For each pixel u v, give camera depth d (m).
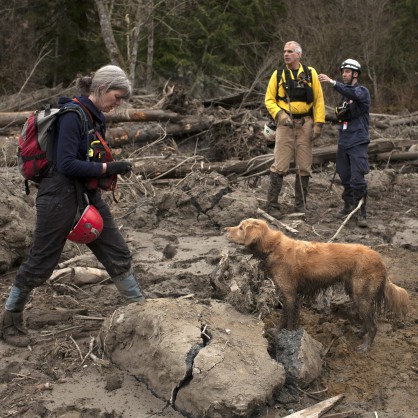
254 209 7.56
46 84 22.48
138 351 4.24
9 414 3.83
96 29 22.67
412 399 4.11
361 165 8.06
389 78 25.58
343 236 7.64
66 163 4.05
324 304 5.40
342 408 3.98
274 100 8.20
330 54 23.23
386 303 4.68
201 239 7.09
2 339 4.66
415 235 7.89
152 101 14.32
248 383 3.76
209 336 4.15
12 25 21.50
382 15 24.30
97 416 3.83
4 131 11.73
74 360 4.43
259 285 5.41
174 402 3.86
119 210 8.09
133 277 4.72
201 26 23.72
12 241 6.02
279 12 26.14
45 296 5.52
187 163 10.23
